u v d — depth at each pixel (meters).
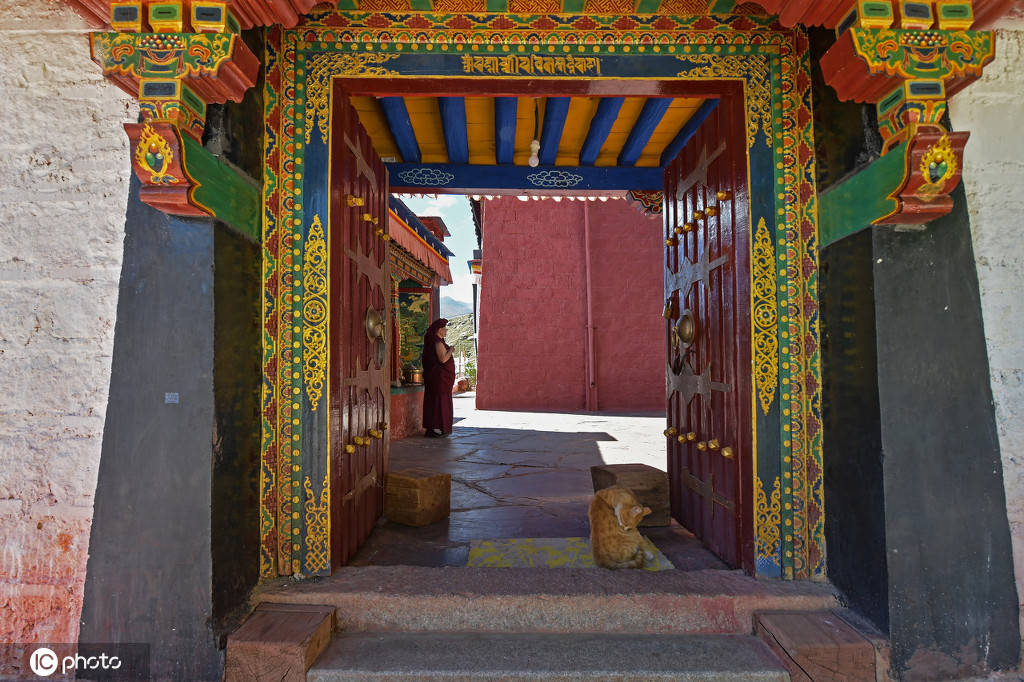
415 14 2.74
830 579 2.57
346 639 2.37
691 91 2.81
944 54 1.90
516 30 2.75
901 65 1.89
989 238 2.28
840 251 2.45
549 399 12.75
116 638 2.12
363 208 3.39
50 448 2.25
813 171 2.66
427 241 10.96
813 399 2.64
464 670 2.15
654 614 2.45
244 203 2.44
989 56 1.90
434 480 3.86
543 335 12.84
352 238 3.12
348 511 3.00
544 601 2.45
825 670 2.11
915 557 2.15
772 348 2.66
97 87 2.34
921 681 2.13
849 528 2.40
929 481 2.17
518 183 4.93
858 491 2.33
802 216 2.67
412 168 4.88
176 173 1.88
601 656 2.24
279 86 2.71
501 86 2.81
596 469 4.01
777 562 2.62
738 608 2.45
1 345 2.27
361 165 3.34
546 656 2.24
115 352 2.18
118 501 2.14
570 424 9.75
